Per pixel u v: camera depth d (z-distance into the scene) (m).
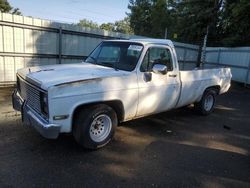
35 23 9.78
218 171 3.95
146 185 3.45
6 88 9.19
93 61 5.39
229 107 8.69
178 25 25.81
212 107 7.25
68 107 3.84
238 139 5.46
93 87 4.07
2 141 4.54
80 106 4.10
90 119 4.13
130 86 4.57
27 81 4.27
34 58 10.09
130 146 4.67
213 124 6.41
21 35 9.54
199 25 23.64
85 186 3.34
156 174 3.74
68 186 3.31
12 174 3.51
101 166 3.88
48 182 3.37
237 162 4.32
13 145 4.41
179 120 6.51
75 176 3.56
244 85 15.38
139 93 4.74
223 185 3.57
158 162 4.12
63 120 3.84
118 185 3.41
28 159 3.96
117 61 5.00
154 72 5.00
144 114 5.11
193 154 4.51
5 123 5.45
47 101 3.70
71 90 3.84
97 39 12.04
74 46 11.23
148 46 4.91
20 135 4.84
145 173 3.75
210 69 6.84
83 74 4.23
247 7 17.27
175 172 3.83
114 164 3.97
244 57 15.71
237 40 18.86
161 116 6.75
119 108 4.59
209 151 4.70
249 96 11.64
